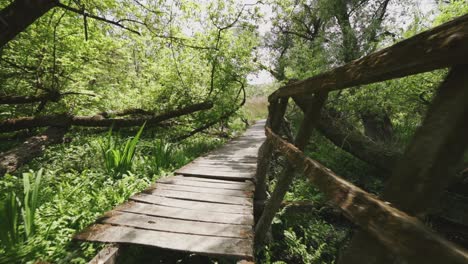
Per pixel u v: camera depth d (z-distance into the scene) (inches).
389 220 21.5
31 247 72.3
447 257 16.3
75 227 92.0
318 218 148.5
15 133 256.1
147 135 303.0
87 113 295.1
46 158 182.5
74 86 279.7
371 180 196.7
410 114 291.4
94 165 169.3
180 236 80.0
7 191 112.0
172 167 189.2
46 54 249.4
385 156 179.0
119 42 295.6
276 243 122.6
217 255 71.1
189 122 351.3
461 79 19.8
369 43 312.8
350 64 38.5
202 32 318.3
